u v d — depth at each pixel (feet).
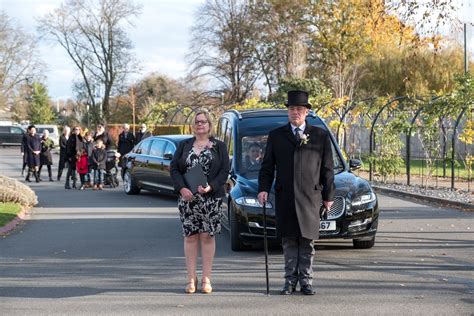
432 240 44.06
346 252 40.01
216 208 30.09
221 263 37.29
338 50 165.37
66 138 100.32
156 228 51.39
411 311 26.63
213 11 212.64
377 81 158.81
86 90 240.94
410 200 69.97
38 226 53.67
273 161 29.89
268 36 199.93
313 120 45.52
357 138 113.09
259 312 26.78
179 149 30.32
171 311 27.17
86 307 28.04
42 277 34.30
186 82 220.64
